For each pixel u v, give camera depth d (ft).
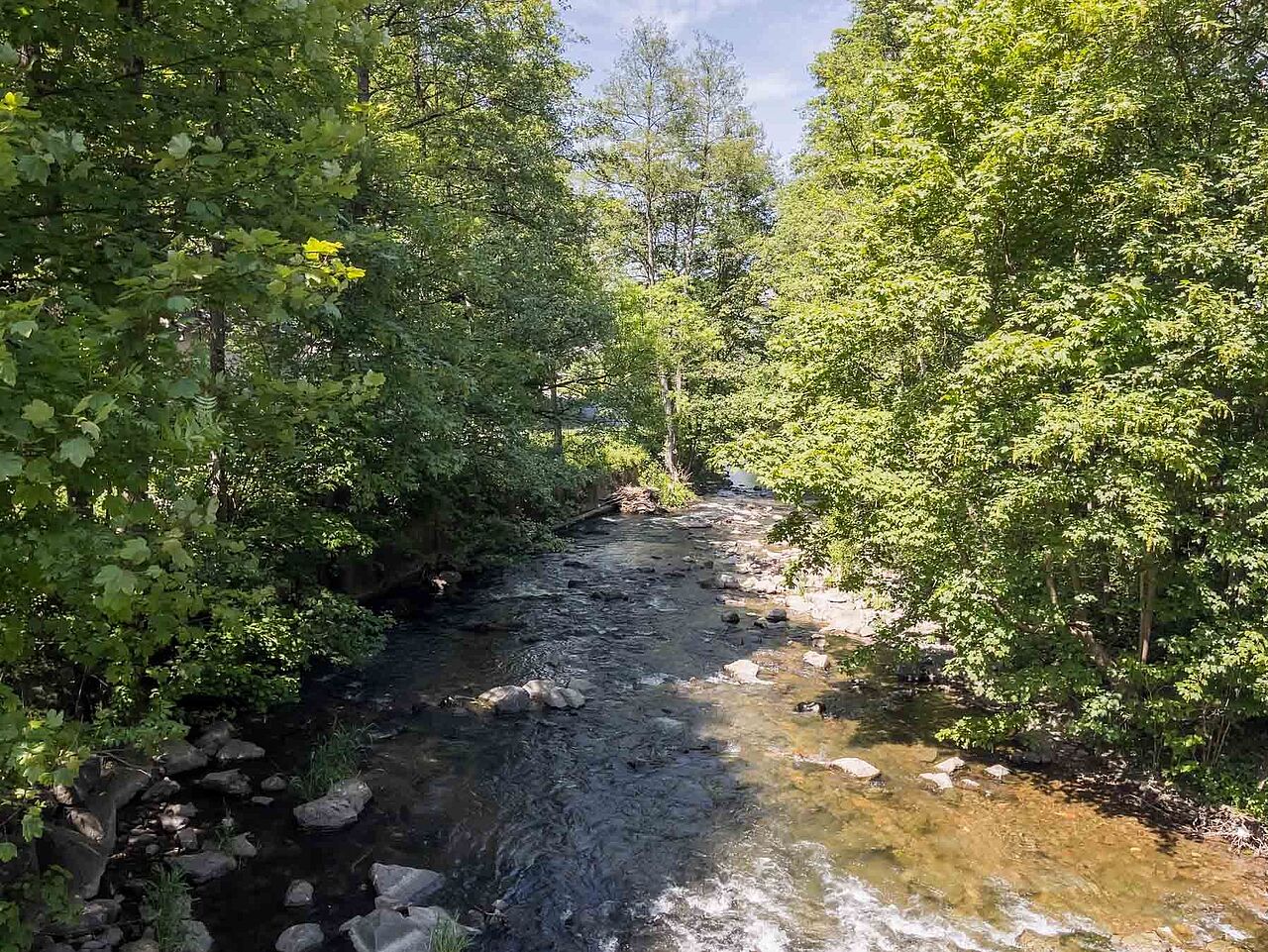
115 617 16.26
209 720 38.09
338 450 39.91
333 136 16.33
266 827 30.27
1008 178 31.76
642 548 87.35
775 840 30.63
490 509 70.74
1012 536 32.99
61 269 17.53
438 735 39.40
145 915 23.73
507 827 31.30
